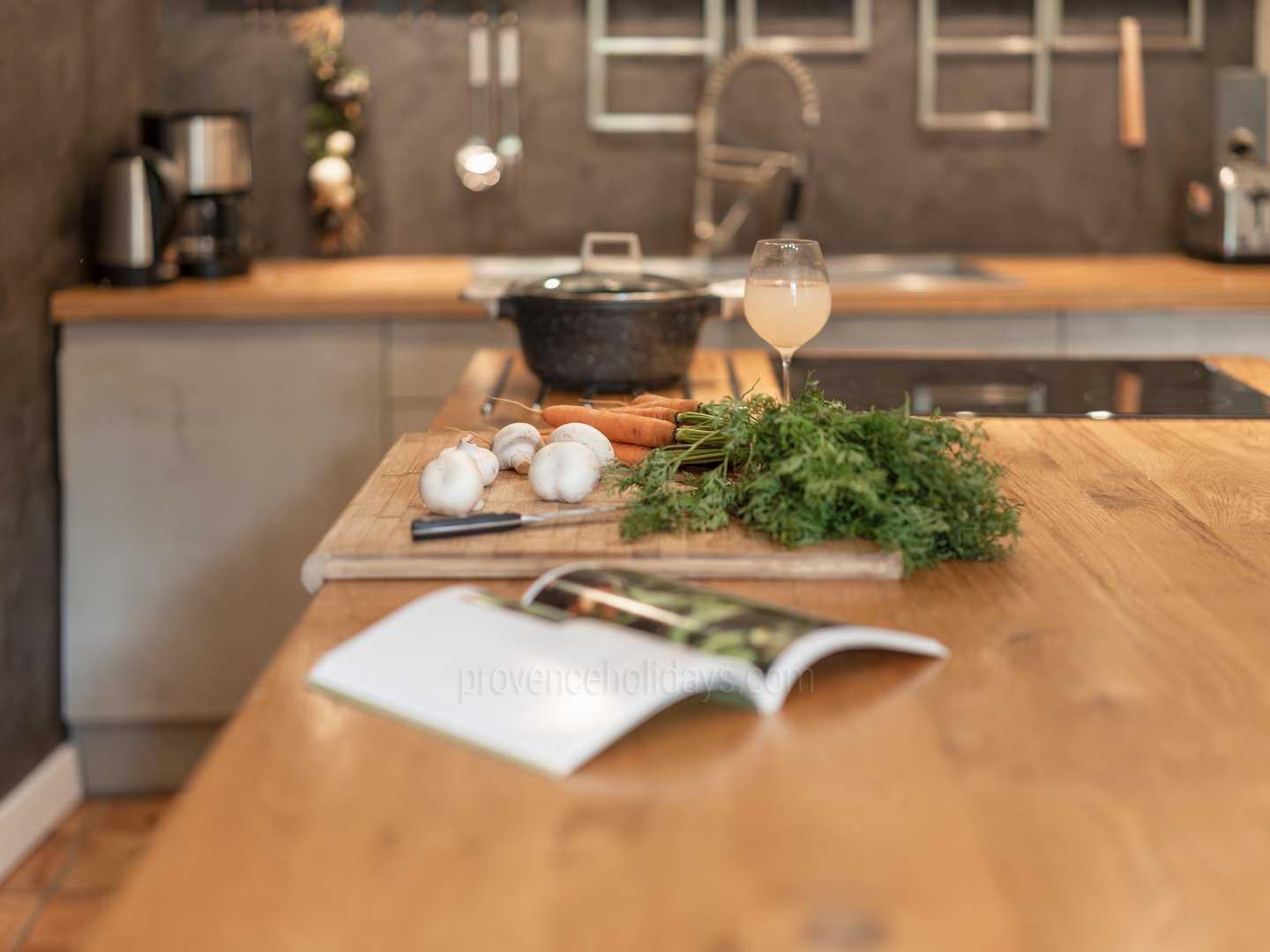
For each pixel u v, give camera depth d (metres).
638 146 3.46
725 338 2.94
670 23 3.42
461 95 3.42
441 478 1.20
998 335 2.91
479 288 1.92
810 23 3.43
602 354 1.86
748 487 1.18
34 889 2.49
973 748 0.79
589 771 0.75
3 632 2.54
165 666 2.88
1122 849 0.68
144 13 3.21
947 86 3.47
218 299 2.74
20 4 2.54
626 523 1.17
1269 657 0.94
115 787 2.95
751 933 0.61
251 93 3.37
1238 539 1.24
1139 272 3.16
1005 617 1.02
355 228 3.44
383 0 3.37
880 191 3.51
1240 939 0.61
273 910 0.62
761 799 0.73
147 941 0.60
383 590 1.08
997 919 0.62
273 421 2.84
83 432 2.79
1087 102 3.48
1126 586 1.10
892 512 1.12
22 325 2.60
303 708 0.83
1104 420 1.79
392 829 0.69
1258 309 2.89
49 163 2.69
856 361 2.28
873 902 0.63
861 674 0.90
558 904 0.63
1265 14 3.43
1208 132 3.49
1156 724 0.83
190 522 2.85
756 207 3.50
